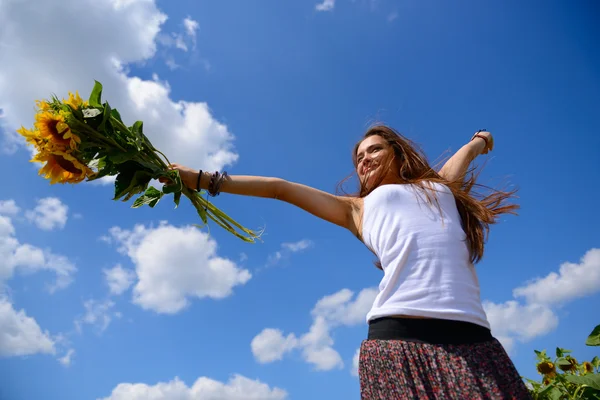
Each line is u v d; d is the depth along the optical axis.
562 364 2.73
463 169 2.07
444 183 1.86
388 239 1.61
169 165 1.93
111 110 1.85
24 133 1.74
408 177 1.96
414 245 1.56
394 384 1.36
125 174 1.84
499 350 1.41
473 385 1.29
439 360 1.35
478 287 1.65
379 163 2.00
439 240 1.58
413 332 1.41
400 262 1.54
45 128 1.72
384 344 1.42
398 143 2.04
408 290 1.48
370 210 1.74
